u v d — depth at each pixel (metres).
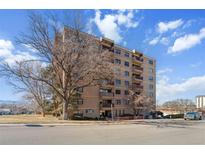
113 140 14.41
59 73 33.47
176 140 15.16
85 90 52.53
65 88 32.47
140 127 24.17
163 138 16.00
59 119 31.59
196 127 26.05
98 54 32.16
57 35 32.19
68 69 31.56
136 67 70.94
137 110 67.56
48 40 32.16
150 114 70.12
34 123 24.23
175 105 100.75
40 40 32.09
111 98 60.38
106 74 32.66
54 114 44.56
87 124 26.00
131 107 65.81
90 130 19.75
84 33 32.44
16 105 59.69
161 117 68.25
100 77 32.88
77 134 16.81
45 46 32.12
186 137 16.75
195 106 102.62
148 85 77.00
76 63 31.17
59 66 32.66
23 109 59.53
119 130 20.53
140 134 17.91
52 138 14.64
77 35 31.56
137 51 71.81
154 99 79.12
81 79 33.00
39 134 16.31
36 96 45.94
